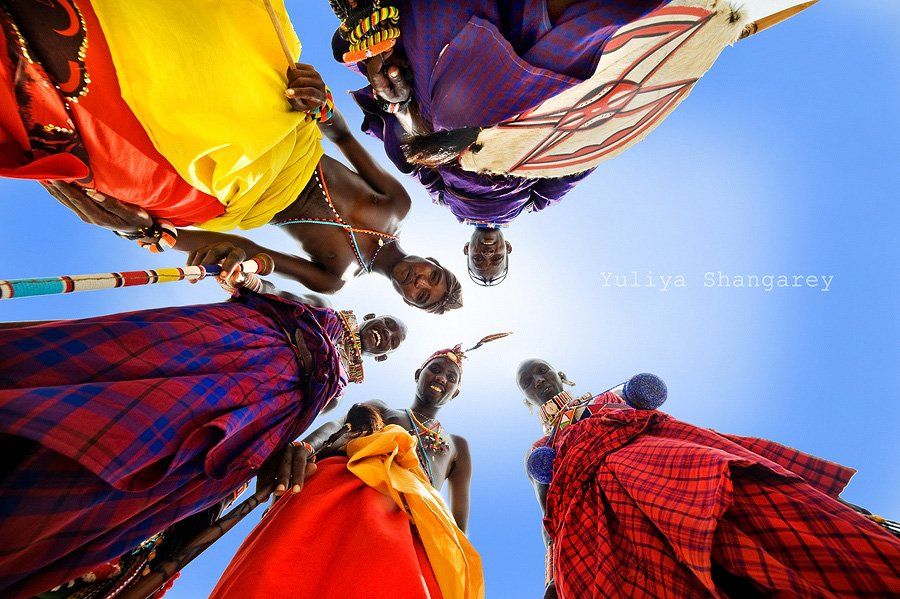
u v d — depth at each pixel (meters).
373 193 3.34
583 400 3.78
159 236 2.35
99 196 2.03
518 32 1.90
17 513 1.26
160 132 1.88
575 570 2.51
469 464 4.04
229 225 2.62
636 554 2.34
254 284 2.42
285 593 1.81
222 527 2.00
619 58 1.99
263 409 2.04
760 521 2.05
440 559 2.22
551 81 1.86
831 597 1.70
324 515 2.21
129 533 1.66
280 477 2.24
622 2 1.68
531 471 3.33
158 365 1.73
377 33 2.03
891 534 1.87
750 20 2.13
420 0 2.01
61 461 1.37
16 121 1.62
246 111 2.08
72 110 1.72
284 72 2.32
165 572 1.76
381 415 3.62
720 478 2.06
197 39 1.89
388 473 2.46
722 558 2.00
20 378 1.42
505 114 2.00
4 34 1.49
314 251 3.20
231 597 1.81
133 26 1.70
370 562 1.93
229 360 2.03
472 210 3.31
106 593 1.89
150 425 1.50
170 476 1.67
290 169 2.77
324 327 2.74
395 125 2.91
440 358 4.16
